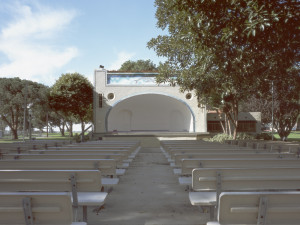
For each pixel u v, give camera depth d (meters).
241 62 7.92
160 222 3.71
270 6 6.05
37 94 36.38
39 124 66.88
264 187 3.07
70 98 28.08
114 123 27.73
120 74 23.56
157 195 5.14
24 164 3.95
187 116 26.36
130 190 5.55
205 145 7.41
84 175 3.00
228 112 19.23
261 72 9.69
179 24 10.61
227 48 7.71
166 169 8.44
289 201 2.08
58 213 2.12
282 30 6.70
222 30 7.25
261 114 27.97
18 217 2.12
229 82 10.42
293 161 3.97
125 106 27.97
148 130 29.69
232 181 3.07
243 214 2.09
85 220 3.39
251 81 9.89
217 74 11.05
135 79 23.61
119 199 4.88
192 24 7.54
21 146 8.47
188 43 9.52
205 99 19.38
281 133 26.28
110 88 23.44
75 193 2.99
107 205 4.50
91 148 7.07
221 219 2.10
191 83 13.59
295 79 11.84
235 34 6.85
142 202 4.67
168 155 7.55
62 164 3.99
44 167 3.59
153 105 29.19
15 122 40.72
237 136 20.91
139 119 29.67
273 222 2.11
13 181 3.00
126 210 4.23
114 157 4.79
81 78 29.34
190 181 4.14
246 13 6.27
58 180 2.98
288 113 25.11
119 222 3.71
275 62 9.25
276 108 25.06
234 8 6.57
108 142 10.86
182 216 3.94
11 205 2.11
